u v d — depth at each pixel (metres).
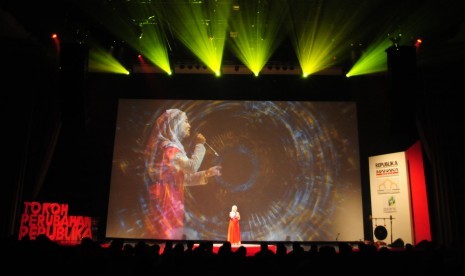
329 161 11.06
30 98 10.39
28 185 10.41
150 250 4.59
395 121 9.05
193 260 4.34
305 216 10.78
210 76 11.85
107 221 10.87
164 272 3.90
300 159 11.09
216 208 10.87
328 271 4.27
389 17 9.12
